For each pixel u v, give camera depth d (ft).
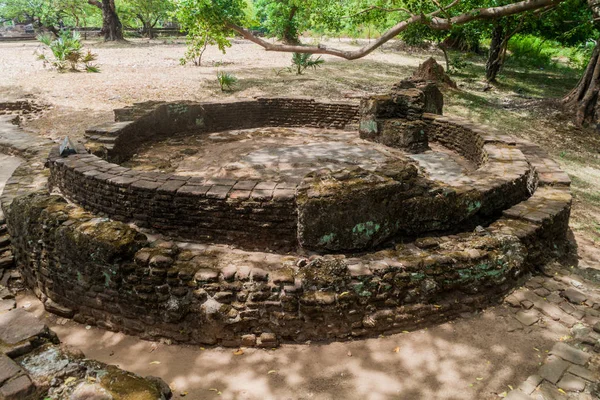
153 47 84.17
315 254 17.22
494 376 13.80
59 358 10.75
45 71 56.49
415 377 13.92
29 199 19.48
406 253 17.42
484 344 15.19
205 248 18.58
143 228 20.51
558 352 14.21
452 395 13.19
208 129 41.01
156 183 19.86
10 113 41.73
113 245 15.85
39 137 34.04
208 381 13.97
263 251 18.90
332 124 43.39
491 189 20.40
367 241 17.44
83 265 16.63
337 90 52.03
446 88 55.62
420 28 57.41
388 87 54.24
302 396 13.32
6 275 19.90
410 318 15.99
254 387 13.69
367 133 38.04
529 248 18.67
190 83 52.08
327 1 35.78
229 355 15.21
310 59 59.57
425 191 18.67
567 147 41.14
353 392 13.42
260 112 43.62
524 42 84.58
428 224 18.85
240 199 18.47
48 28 103.14
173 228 19.88
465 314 16.69
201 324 15.58
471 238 18.35
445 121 36.40
